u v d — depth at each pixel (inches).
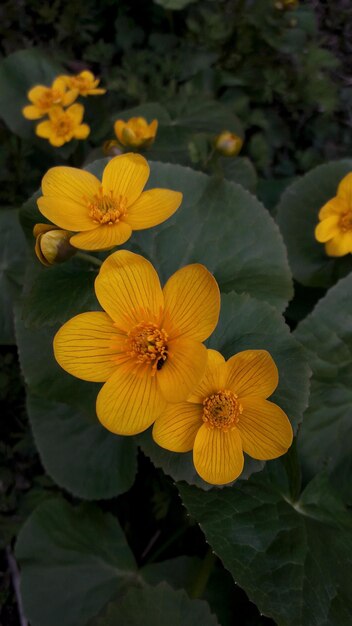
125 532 9.4
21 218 7.5
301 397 6.5
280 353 6.6
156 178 8.2
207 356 5.4
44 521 8.3
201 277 5.2
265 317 6.8
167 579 8.1
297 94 12.5
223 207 8.1
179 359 5.2
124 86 12.3
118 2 13.1
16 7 13.2
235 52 12.9
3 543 9.3
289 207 10.1
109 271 5.2
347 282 8.4
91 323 5.4
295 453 7.1
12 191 11.4
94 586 8.0
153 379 5.4
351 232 8.7
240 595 8.3
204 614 6.8
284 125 12.7
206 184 8.2
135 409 5.3
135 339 5.3
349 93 13.3
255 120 12.2
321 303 8.3
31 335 7.8
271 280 8.0
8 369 10.4
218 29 12.4
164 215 5.9
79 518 8.5
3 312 9.8
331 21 14.0
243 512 6.6
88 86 11.0
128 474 8.8
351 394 8.1
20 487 9.9
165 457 6.5
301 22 12.6
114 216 5.9
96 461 8.8
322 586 6.4
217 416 5.5
